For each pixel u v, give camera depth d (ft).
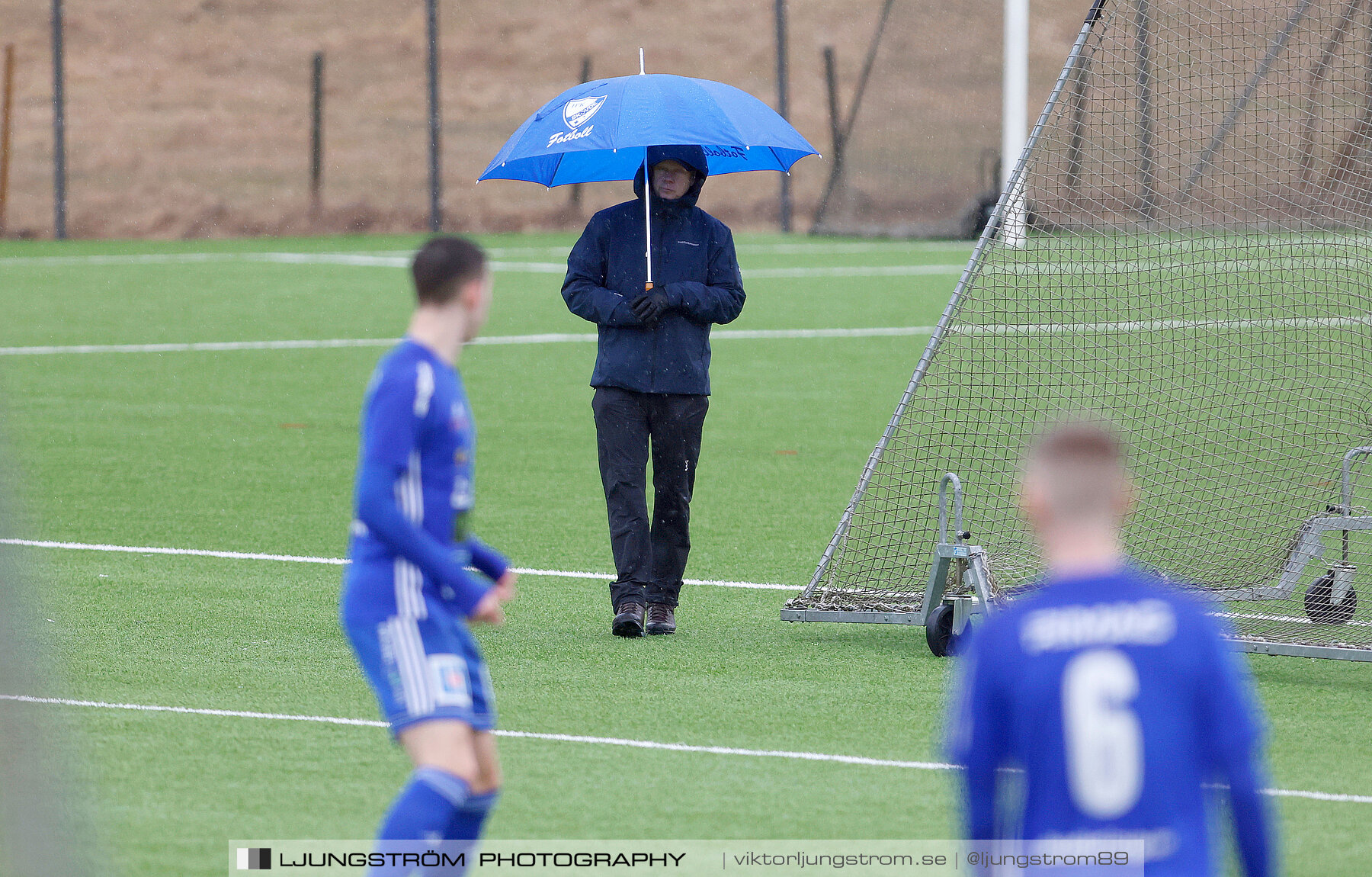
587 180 89.45
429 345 44.88
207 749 62.18
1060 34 421.18
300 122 453.17
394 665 43.50
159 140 437.58
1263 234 104.73
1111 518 32.96
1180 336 117.19
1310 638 78.54
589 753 62.44
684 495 83.41
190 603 88.74
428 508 44.32
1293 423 108.47
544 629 84.28
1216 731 31.60
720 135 78.84
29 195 412.16
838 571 88.38
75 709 67.31
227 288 274.57
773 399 174.40
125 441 145.79
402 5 495.82
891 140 383.65
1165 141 104.32
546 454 143.23
